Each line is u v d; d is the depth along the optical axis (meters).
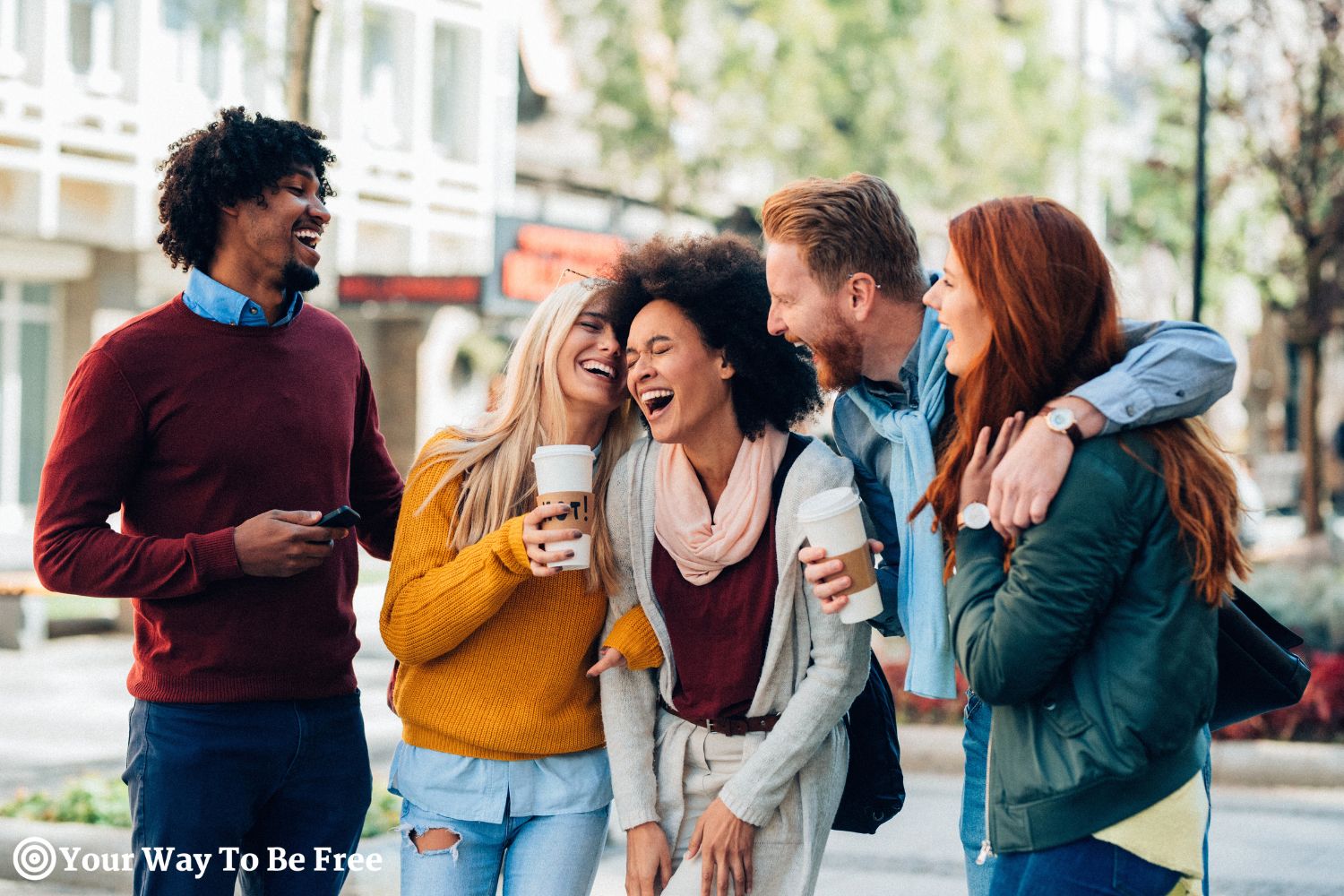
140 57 18.61
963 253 2.55
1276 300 16.27
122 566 3.07
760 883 2.96
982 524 2.53
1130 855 2.44
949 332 2.88
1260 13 14.48
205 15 19.17
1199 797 2.50
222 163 3.17
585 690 3.18
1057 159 24.22
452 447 3.16
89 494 3.14
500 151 23.81
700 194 21.45
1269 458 30.72
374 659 11.79
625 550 3.08
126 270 18.98
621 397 3.19
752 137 20.33
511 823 3.17
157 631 3.21
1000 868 2.57
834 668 2.91
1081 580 2.38
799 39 20.09
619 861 5.90
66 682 10.75
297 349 3.37
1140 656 2.39
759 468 2.93
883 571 3.17
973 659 2.46
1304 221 14.95
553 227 19.61
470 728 3.11
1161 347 2.49
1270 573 12.84
